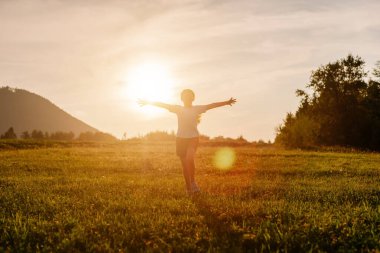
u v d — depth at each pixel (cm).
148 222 641
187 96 932
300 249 514
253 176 1402
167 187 1055
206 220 661
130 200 848
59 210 754
